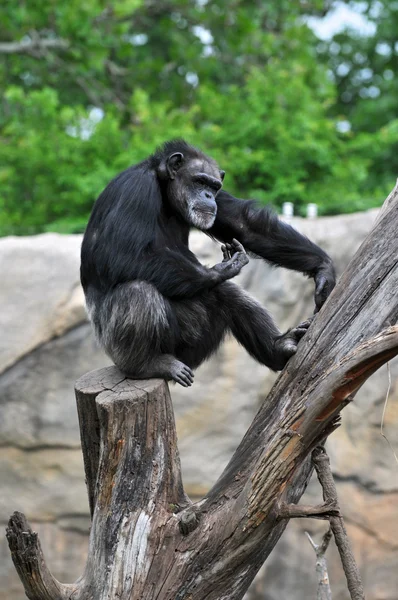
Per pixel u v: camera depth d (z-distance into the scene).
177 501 15.86
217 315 18.89
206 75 54.84
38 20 50.62
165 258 17.84
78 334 32.62
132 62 59.44
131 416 15.70
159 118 45.12
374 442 31.91
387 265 14.66
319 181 43.75
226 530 14.66
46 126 45.41
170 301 18.12
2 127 50.81
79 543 32.09
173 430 16.12
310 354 14.99
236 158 41.78
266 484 14.05
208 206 19.39
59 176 43.78
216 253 32.69
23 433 32.28
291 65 48.03
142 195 18.52
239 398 32.25
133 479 15.68
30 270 33.22
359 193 47.19
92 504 17.50
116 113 50.50
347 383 13.36
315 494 31.83
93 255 18.34
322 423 13.73
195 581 14.99
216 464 31.98
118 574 15.27
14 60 54.53
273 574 31.83
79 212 43.97
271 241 19.33
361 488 31.88
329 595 16.72
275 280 32.62
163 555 15.21
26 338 32.47
